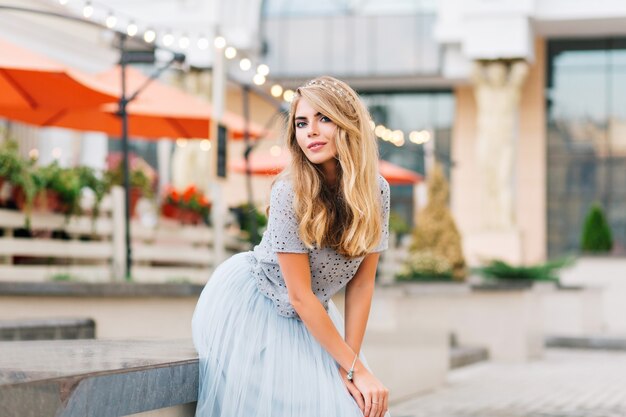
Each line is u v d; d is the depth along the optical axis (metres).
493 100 22.95
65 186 8.73
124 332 7.88
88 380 2.30
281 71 24.31
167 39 10.53
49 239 8.87
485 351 13.41
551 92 24.55
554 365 12.84
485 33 22.77
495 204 22.94
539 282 13.81
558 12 23.02
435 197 13.44
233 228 12.77
